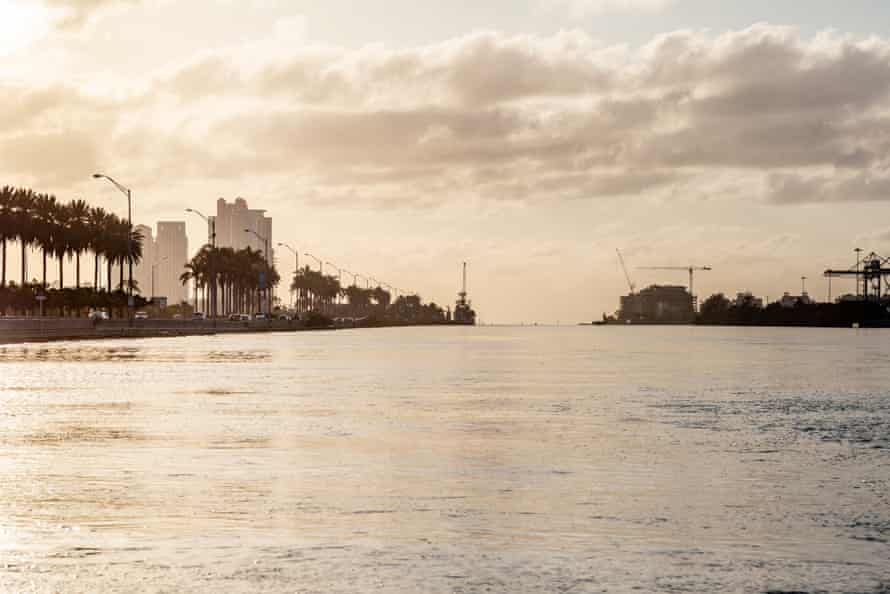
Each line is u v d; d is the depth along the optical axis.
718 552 13.74
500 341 150.75
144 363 68.00
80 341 123.06
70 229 192.00
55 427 28.95
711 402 38.78
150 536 14.59
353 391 43.88
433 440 26.17
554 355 91.25
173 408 35.25
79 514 16.16
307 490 18.45
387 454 23.42
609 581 12.27
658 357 86.56
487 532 14.94
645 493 18.25
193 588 11.89
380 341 142.38
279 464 21.70
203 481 19.45
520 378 54.44
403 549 13.84
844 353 95.56
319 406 36.28
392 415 32.97
